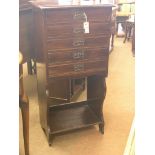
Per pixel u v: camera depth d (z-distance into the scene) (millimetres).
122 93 2859
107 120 2301
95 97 2182
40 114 2146
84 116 2172
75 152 1897
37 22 1836
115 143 1992
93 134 2111
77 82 2801
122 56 4277
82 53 1819
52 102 2492
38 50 1933
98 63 1896
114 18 4363
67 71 1824
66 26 1709
